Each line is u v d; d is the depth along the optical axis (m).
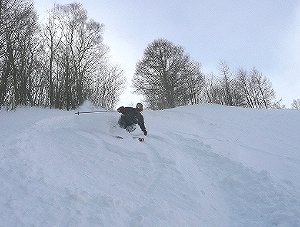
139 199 6.26
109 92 31.20
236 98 41.81
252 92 42.00
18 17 20.45
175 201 6.51
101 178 6.91
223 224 6.17
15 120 12.52
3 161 6.86
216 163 8.77
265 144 10.80
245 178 7.84
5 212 5.11
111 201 5.79
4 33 18.95
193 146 9.79
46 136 8.92
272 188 7.28
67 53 25.64
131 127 10.10
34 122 11.49
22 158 7.07
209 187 7.58
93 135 9.37
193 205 6.52
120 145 8.80
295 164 9.05
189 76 40.53
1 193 5.64
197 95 40.75
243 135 11.66
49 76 22.89
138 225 5.34
